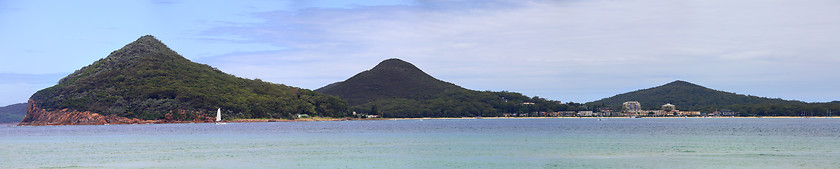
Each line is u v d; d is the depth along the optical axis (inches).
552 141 4067.4
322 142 4116.6
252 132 6181.1
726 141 3978.8
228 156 3026.6
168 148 3599.9
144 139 4717.0
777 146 3462.1
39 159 2920.8
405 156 2984.7
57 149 3577.8
